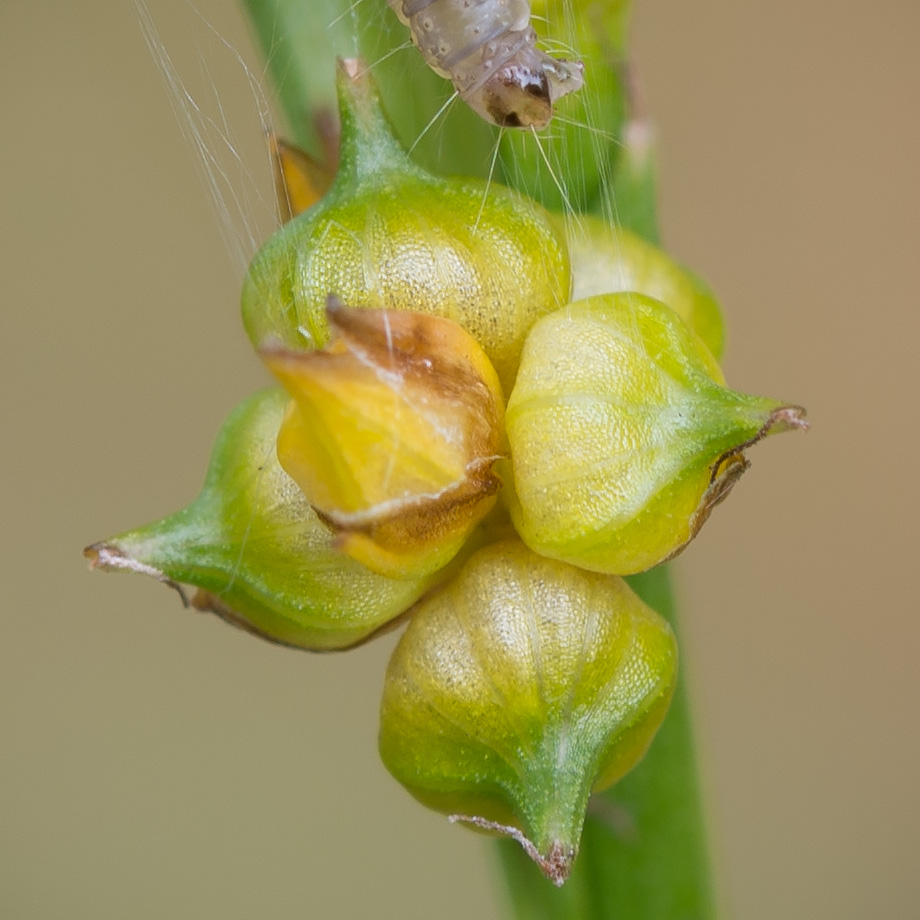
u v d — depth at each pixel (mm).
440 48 55
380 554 51
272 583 52
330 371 51
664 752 55
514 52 54
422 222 52
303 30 55
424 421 51
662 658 52
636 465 52
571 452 52
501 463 52
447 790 52
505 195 52
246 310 52
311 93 55
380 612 52
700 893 56
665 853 56
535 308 52
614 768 52
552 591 52
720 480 52
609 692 52
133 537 52
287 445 51
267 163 55
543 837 51
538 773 52
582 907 56
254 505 52
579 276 54
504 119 55
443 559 52
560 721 52
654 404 52
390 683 52
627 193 55
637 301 52
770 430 51
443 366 51
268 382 53
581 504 52
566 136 55
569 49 55
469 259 52
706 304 54
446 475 51
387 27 55
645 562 52
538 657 52
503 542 52
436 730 52
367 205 52
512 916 55
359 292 52
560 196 55
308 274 52
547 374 52
